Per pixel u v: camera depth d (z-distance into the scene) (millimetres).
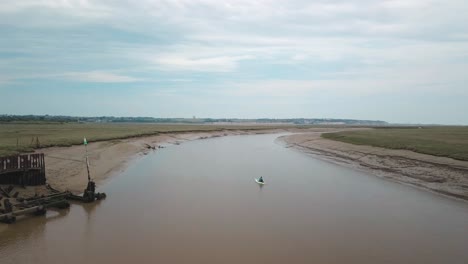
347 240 16531
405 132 87562
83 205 22266
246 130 137500
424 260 14367
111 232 17281
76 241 16031
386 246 15844
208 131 115250
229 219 19562
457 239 16734
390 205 22734
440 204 22953
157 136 80375
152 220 19250
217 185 28875
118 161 40781
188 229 17828
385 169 35594
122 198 24141
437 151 38312
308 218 19891
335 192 26516
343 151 51625
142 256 14445
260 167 39281
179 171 35812
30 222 18781
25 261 13828
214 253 14852
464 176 28266
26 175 23719
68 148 41406
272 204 22906
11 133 65688
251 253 14922
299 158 48312
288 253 14984
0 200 19906
